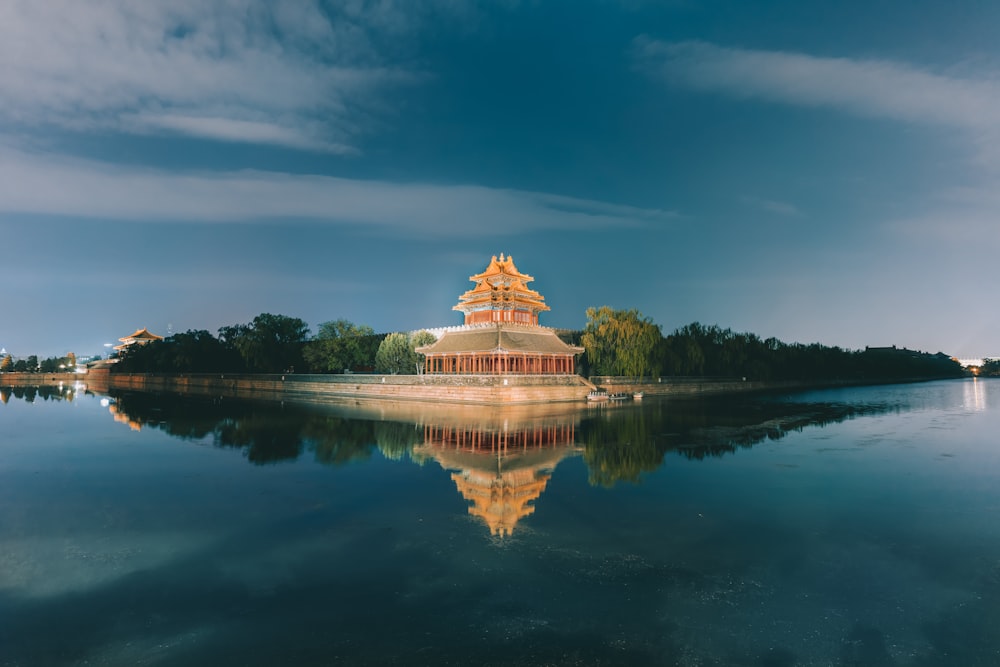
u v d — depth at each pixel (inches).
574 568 902.4
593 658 651.5
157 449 1994.3
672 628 716.0
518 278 4598.9
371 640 692.7
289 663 647.1
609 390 4249.5
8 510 1243.8
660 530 1077.8
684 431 2372.0
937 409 3486.7
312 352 5162.4
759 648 671.8
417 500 1298.0
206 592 829.8
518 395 3523.6
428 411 3206.2
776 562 921.5
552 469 1611.7
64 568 922.1
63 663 650.2
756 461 1717.5
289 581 864.3
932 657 653.9
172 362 6791.3
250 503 1286.9
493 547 992.9
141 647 681.6
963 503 1253.7
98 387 6771.7
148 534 1082.7
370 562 933.2
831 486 1405.0
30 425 2721.5
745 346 5743.1
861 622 732.0
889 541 1017.5
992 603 781.9
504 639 692.7
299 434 2322.8
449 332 4335.6
